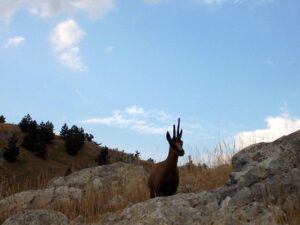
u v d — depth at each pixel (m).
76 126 55.69
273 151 8.39
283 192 7.45
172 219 7.48
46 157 45.41
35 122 52.41
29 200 12.66
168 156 10.38
